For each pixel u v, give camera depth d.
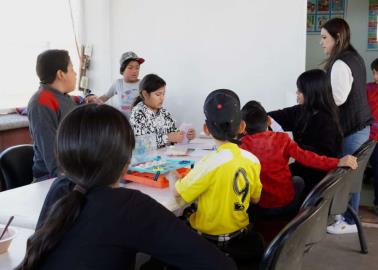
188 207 1.79
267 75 3.41
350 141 2.58
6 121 3.13
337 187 1.37
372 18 4.85
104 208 0.77
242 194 1.54
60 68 1.96
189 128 2.75
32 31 3.71
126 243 0.77
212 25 3.52
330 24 2.53
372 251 2.60
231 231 1.55
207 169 1.47
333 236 2.85
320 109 2.20
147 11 3.73
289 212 1.99
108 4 3.85
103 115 0.81
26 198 1.55
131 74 3.42
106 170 0.80
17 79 3.64
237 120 1.55
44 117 1.89
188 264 0.80
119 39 3.89
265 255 0.96
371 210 3.35
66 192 0.90
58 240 0.75
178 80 3.72
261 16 3.35
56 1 3.91
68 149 0.79
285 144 1.95
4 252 1.08
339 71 2.44
